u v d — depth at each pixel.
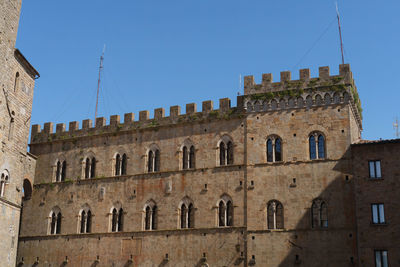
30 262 76.25
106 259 71.94
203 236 67.19
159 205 71.19
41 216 78.06
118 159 76.38
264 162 66.62
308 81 67.19
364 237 58.53
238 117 69.94
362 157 61.44
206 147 70.69
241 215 65.94
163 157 73.06
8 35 62.38
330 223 61.41
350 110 65.25
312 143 65.25
